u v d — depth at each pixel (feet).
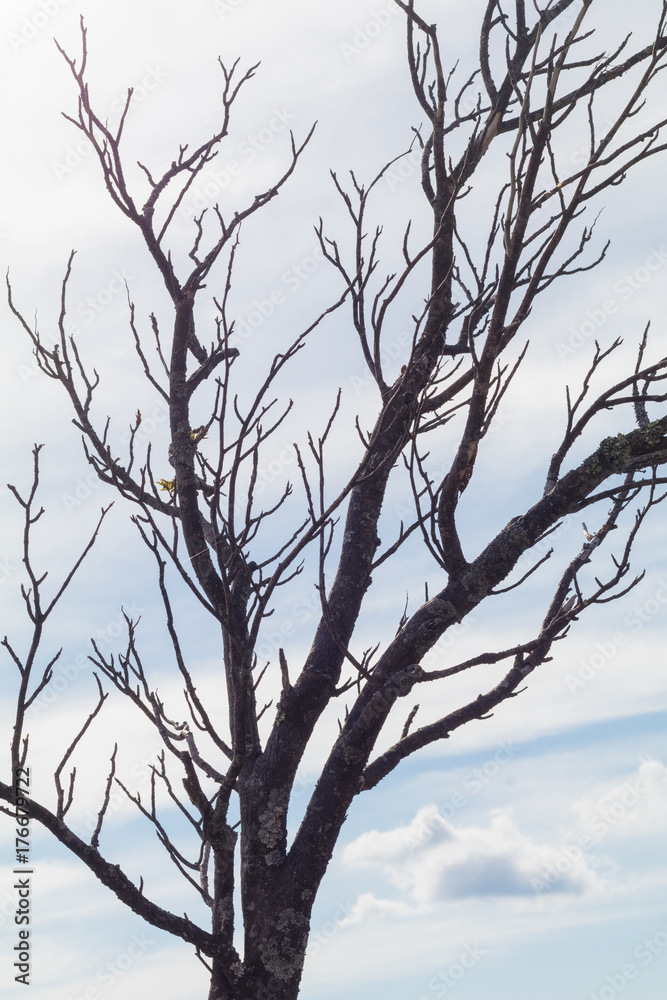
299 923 12.22
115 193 13.09
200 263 13.35
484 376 10.55
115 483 12.99
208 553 13.33
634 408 12.87
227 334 10.44
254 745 13.46
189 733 13.82
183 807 11.98
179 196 13.26
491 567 11.84
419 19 12.02
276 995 11.80
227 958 11.56
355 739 12.50
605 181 9.73
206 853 12.76
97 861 11.12
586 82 10.18
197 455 12.59
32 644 10.11
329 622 11.16
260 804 12.93
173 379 13.78
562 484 11.81
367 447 10.68
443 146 12.69
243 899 12.62
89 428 13.21
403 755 13.47
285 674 13.17
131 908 11.27
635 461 11.56
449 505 11.37
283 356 10.75
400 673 11.85
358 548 14.30
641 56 10.34
